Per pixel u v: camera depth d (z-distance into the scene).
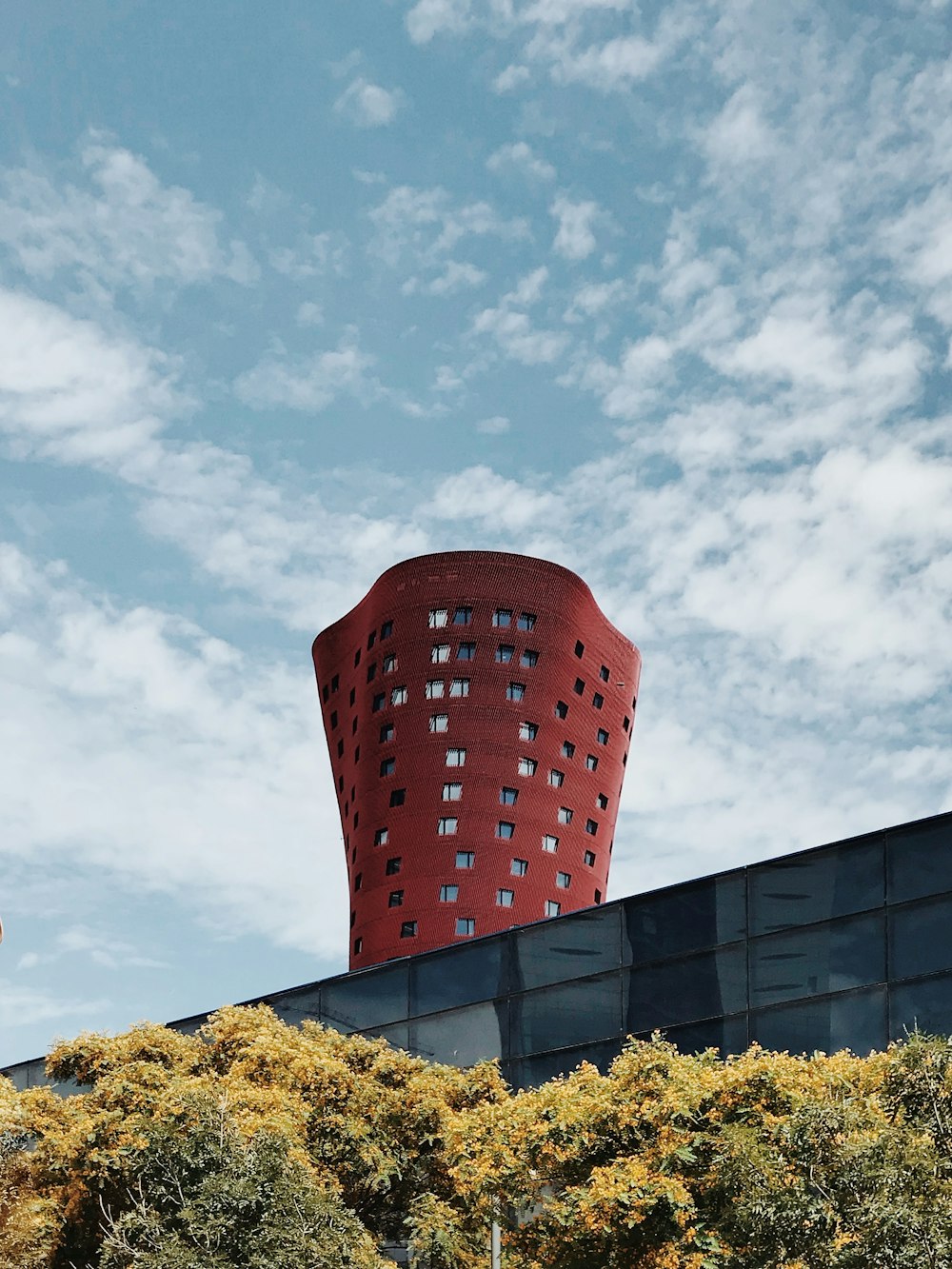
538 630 95.44
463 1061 36.50
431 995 38.16
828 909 30.00
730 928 31.56
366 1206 28.56
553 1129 23.27
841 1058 24.12
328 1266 21.94
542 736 94.31
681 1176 21.78
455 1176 25.00
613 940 33.88
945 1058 20.48
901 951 28.55
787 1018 29.92
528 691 94.50
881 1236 18.09
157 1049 32.09
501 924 90.38
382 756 94.94
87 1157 27.22
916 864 28.88
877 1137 19.19
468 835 91.56
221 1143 23.09
